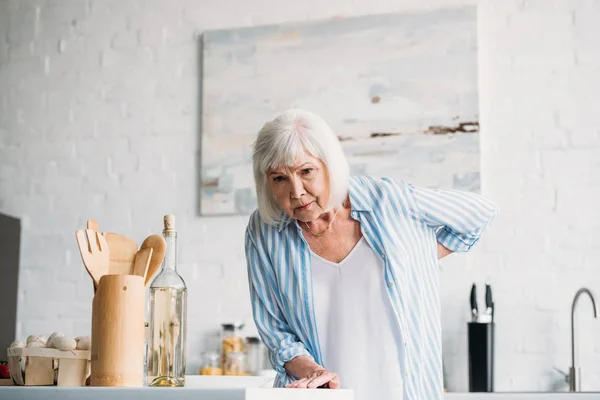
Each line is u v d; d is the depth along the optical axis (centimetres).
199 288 397
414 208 205
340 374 195
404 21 385
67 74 434
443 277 369
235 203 396
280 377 194
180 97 416
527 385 354
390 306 196
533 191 366
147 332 165
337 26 394
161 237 166
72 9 439
